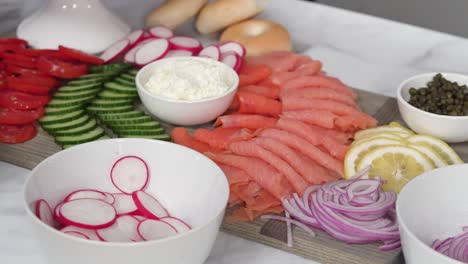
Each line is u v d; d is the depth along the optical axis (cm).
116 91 116
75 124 109
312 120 109
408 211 86
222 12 133
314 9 146
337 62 131
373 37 139
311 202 94
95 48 126
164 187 92
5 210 97
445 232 89
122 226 86
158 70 115
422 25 179
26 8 136
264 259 92
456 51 136
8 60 118
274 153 101
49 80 116
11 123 108
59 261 81
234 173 98
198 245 81
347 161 101
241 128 109
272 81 119
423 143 104
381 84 126
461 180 89
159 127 109
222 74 116
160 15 134
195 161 91
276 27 133
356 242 91
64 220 85
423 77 114
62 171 89
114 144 92
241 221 94
